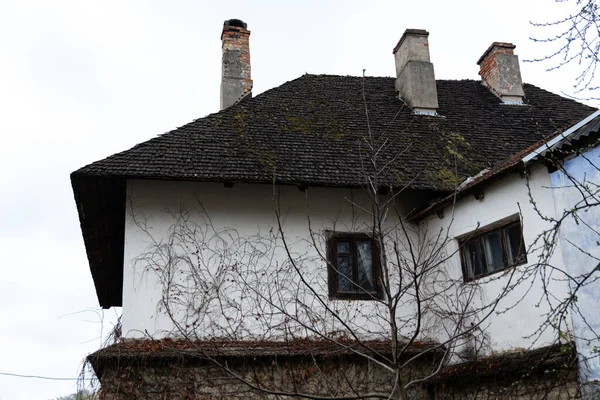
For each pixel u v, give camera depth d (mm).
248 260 10844
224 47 15664
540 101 16266
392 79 16875
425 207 11703
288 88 14805
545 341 8820
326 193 11602
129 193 10812
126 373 9266
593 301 8000
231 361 9672
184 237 10742
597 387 7777
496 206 10047
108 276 14625
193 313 10289
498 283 9898
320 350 9938
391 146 12672
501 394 9109
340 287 11070
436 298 11016
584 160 8422
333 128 13125
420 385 10438
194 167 10617
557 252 8750
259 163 11070
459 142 13406
